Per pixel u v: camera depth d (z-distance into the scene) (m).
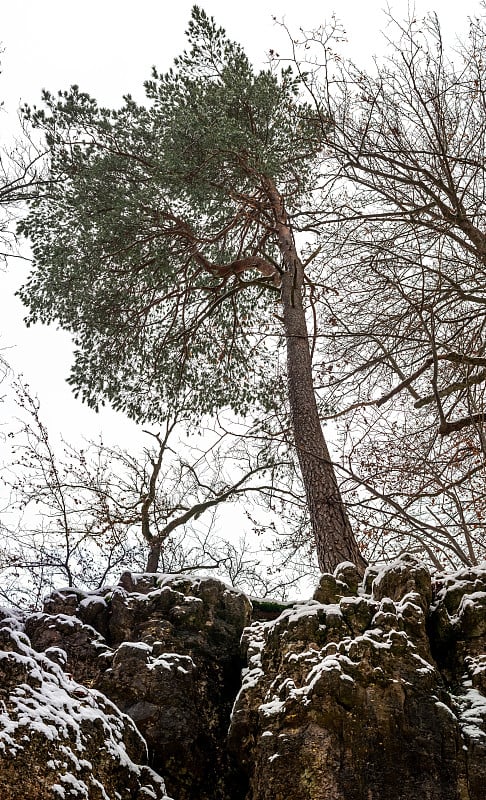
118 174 12.55
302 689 6.29
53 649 7.46
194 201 12.71
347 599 7.00
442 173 9.35
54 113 12.84
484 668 6.41
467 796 5.70
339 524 9.37
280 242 12.96
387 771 5.82
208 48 12.87
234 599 8.24
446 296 9.02
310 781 5.82
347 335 9.56
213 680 7.49
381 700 6.10
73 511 12.85
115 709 6.50
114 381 13.29
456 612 6.95
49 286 12.84
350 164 9.31
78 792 5.48
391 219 9.45
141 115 12.99
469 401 8.90
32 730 5.56
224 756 6.95
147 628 7.91
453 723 6.02
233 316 14.25
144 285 13.10
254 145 11.77
